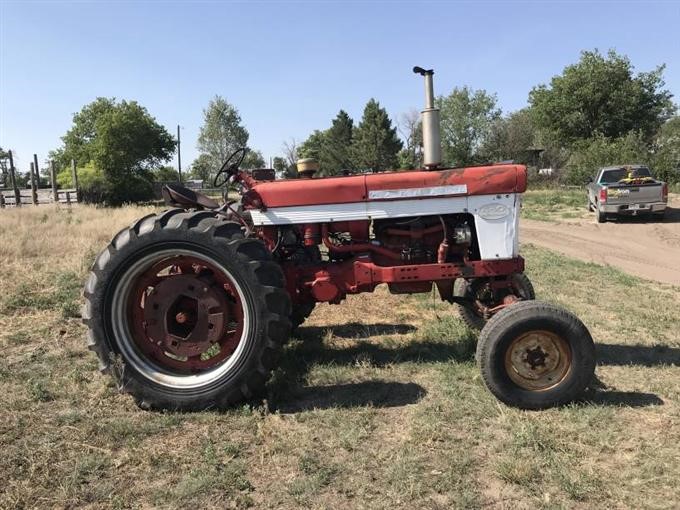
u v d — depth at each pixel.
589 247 12.26
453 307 6.26
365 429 3.33
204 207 4.48
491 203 4.09
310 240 4.23
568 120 39.91
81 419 3.49
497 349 3.55
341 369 4.27
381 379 4.11
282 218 4.13
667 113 40.84
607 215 16.73
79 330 5.27
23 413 3.54
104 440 3.22
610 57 39.69
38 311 5.86
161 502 2.65
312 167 4.45
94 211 19.89
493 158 43.56
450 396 3.79
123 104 38.16
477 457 3.02
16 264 8.36
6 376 4.12
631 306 6.40
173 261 3.91
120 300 3.76
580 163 30.42
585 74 39.38
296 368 4.32
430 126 4.17
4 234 11.37
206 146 67.81
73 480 2.80
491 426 3.38
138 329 3.92
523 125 42.03
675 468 2.88
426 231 4.23
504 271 4.14
